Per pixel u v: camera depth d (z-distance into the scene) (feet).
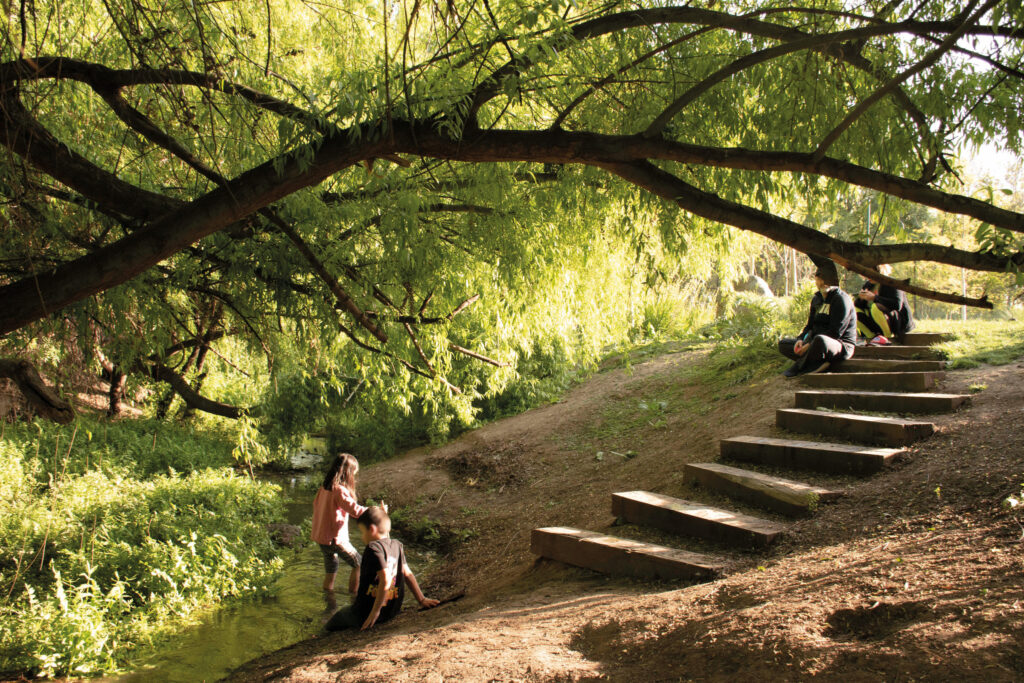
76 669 16.76
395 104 11.84
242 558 23.99
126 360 19.08
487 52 13.02
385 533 19.63
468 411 29.14
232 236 16.76
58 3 14.73
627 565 17.51
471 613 17.33
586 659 11.80
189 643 18.79
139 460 34.50
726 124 15.11
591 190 18.65
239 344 33.24
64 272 11.32
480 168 16.94
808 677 9.33
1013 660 8.54
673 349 44.55
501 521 28.02
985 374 24.82
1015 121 13.83
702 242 20.29
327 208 16.99
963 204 11.16
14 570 20.43
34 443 30.30
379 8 20.16
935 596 10.93
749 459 23.16
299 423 41.52
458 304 22.49
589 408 37.88
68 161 11.96
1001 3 11.77
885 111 13.73
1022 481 15.84
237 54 15.69
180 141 16.34
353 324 19.95
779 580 13.53
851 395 24.66
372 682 12.26
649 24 12.69
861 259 11.51
